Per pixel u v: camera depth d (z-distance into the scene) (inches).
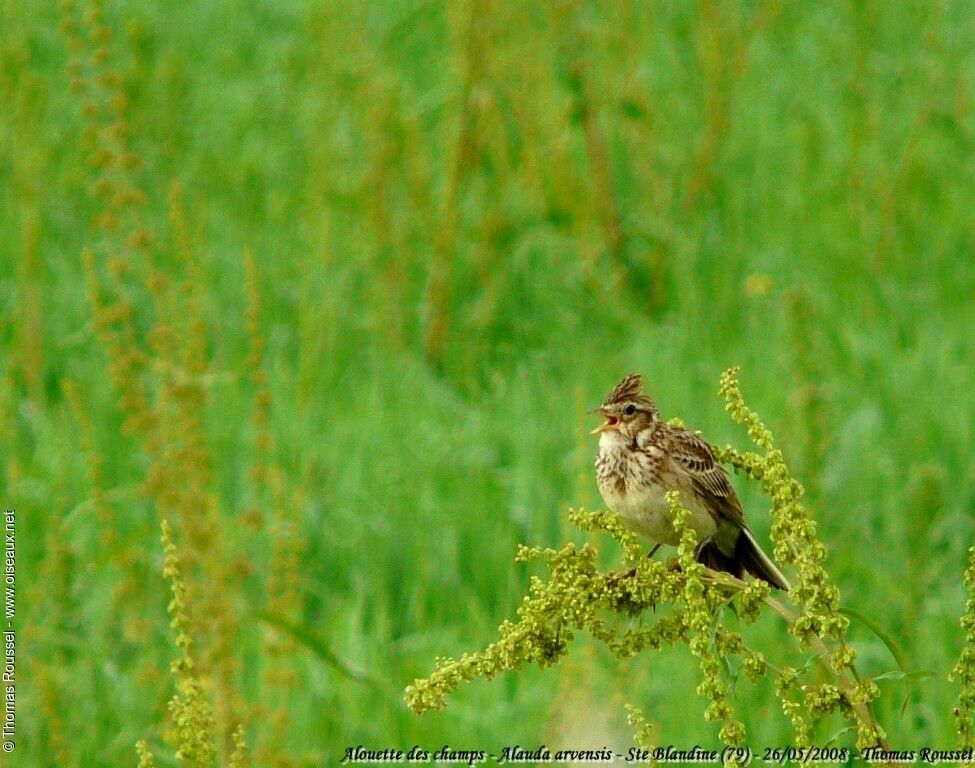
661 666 425.4
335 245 663.1
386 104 649.0
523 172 666.2
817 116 743.1
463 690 428.5
